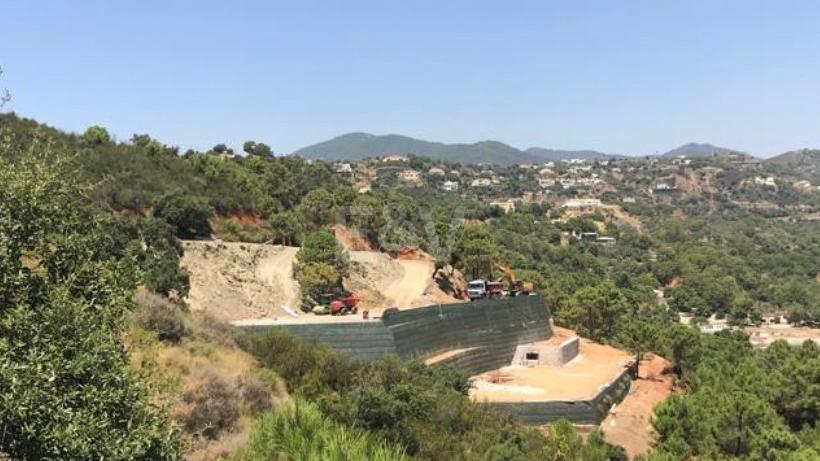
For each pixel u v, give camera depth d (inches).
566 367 2600.9
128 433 371.9
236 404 751.7
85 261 406.9
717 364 2586.1
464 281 3476.9
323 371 1076.5
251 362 995.9
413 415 906.1
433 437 847.7
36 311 365.1
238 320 2118.6
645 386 2600.9
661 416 1732.3
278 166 4456.2
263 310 2343.8
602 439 1499.8
